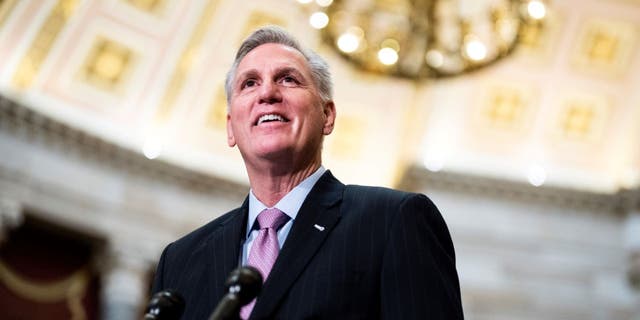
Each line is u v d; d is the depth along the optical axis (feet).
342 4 46.01
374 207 9.71
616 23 69.67
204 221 71.72
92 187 67.87
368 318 9.09
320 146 10.64
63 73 66.64
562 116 73.67
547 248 73.00
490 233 72.49
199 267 10.19
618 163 74.38
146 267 69.26
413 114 72.59
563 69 71.67
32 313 63.93
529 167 73.92
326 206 9.88
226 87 11.03
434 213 9.84
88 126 67.87
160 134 71.05
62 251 66.90
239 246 10.08
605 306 72.08
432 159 73.10
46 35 64.80
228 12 68.80
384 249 9.36
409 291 9.06
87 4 65.21
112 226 68.13
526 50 70.33
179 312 8.75
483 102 72.84
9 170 63.31
